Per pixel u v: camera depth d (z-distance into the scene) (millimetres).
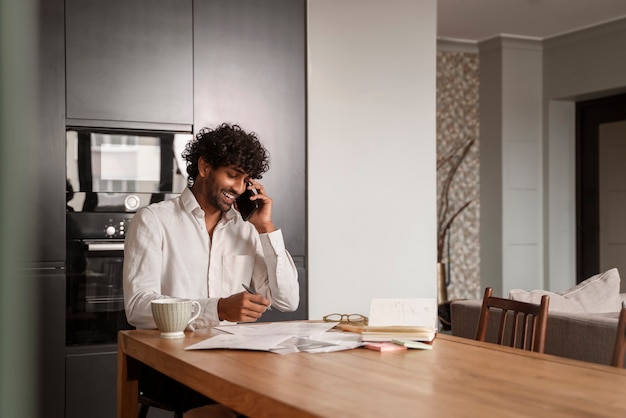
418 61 4355
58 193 3344
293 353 1688
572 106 7090
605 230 6844
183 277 2268
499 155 6945
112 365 3414
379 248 4230
